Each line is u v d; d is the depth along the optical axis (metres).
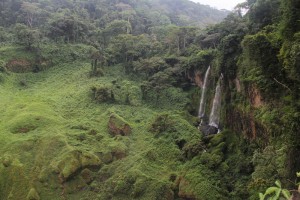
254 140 32.31
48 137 40.66
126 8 115.19
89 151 38.81
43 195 33.94
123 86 57.88
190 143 37.84
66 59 71.69
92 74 63.62
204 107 49.88
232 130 38.31
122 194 33.09
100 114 49.53
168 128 42.84
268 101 29.14
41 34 75.75
